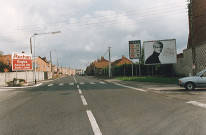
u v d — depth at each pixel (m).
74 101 8.47
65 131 4.11
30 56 26.05
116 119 4.98
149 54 26.64
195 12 27.20
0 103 9.09
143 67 37.25
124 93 10.97
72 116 5.52
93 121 4.84
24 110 6.83
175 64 29.53
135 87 14.88
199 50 19.97
